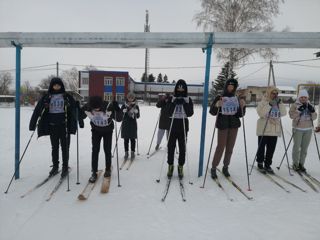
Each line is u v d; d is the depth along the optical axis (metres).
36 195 3.38
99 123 3.73
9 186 3.58
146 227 2.67
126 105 5.01
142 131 8.60
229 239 2.47
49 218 2.82
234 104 3.88
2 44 3.97
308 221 2.81
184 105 3.89
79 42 4.01
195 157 5.33
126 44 4.04
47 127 3.95
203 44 4.00
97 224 2.72
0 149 5.85
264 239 2.47
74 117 3.96
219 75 22.44
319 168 4.69
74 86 45.59
